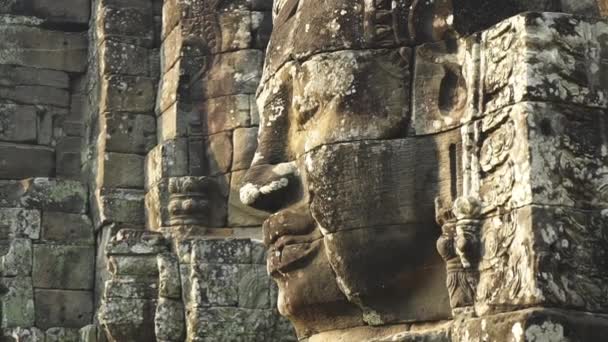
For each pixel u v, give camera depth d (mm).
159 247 16547
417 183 11328
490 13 11430
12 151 18547
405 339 11219
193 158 17016
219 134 16984
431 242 11328
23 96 18719
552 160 10461
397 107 11461
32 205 17938
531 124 10484
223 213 16844
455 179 11188
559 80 10586
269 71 12336
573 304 10281
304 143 11859
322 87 11695
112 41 17984
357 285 11500
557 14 10711
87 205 18172
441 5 11461
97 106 18188
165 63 17703
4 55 18750
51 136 18750
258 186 12078
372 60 11602
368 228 11414
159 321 15938
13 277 17625
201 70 17172
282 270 11984
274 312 15898
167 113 17391
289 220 11953
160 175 17062
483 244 10742
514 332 10242
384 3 11664
